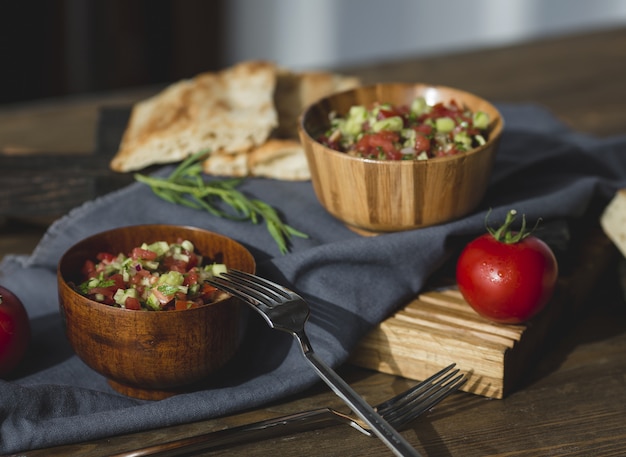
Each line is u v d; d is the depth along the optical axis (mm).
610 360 1245
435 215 1264
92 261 1206
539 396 1162
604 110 2086
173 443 1007
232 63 3984
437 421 1108
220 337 1083
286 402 1146
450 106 1410
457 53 2486
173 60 3822
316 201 1414
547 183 1483
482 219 1303
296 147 1481
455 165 1212
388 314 1227
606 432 1090
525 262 1143
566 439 1076
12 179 1472
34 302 1332
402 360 1200
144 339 1044
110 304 1089
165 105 1614
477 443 1067
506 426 1100
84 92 3648
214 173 1480
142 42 3666
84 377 1181
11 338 1129
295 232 1310
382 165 1203
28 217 1515
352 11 3945
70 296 1072
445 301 1262
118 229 1218
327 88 1710
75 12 3459
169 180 1400
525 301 1148
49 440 1033
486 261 1155
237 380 1168
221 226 1345
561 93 2189
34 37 3465
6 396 1058
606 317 1361
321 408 1073
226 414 1113
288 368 1177
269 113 1526
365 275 1244
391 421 1034
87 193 1474
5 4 3342
